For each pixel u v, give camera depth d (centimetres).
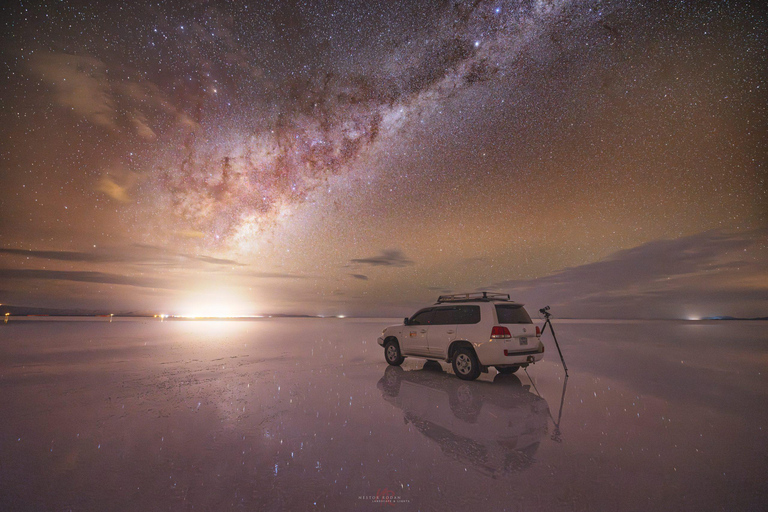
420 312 885
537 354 752
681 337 1872
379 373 812
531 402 561
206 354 1109
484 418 480
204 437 410
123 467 334
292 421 467
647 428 439
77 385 673
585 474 319
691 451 369
